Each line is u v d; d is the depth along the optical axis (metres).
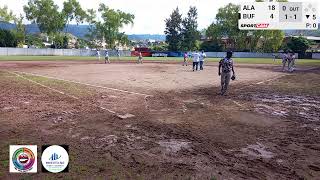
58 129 7.29
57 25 81.81
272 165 5.37
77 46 89.50
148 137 6.84
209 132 7.34
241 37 83.00
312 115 9.31
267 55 73.00
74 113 8.98
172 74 22.66
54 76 19.66
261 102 11.38
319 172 5.10
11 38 70.75
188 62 43.12
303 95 13.19
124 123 7.99
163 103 10.85
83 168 5.04
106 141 6.49
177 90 14.19
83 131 7.18
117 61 44.56
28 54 66.38
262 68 31.53
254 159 5.64
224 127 7.80
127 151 5.91
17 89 13.31
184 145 6.35
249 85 16.70
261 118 8.81
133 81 17.47
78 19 85.81
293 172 5.08
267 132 7.41
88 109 9.55
